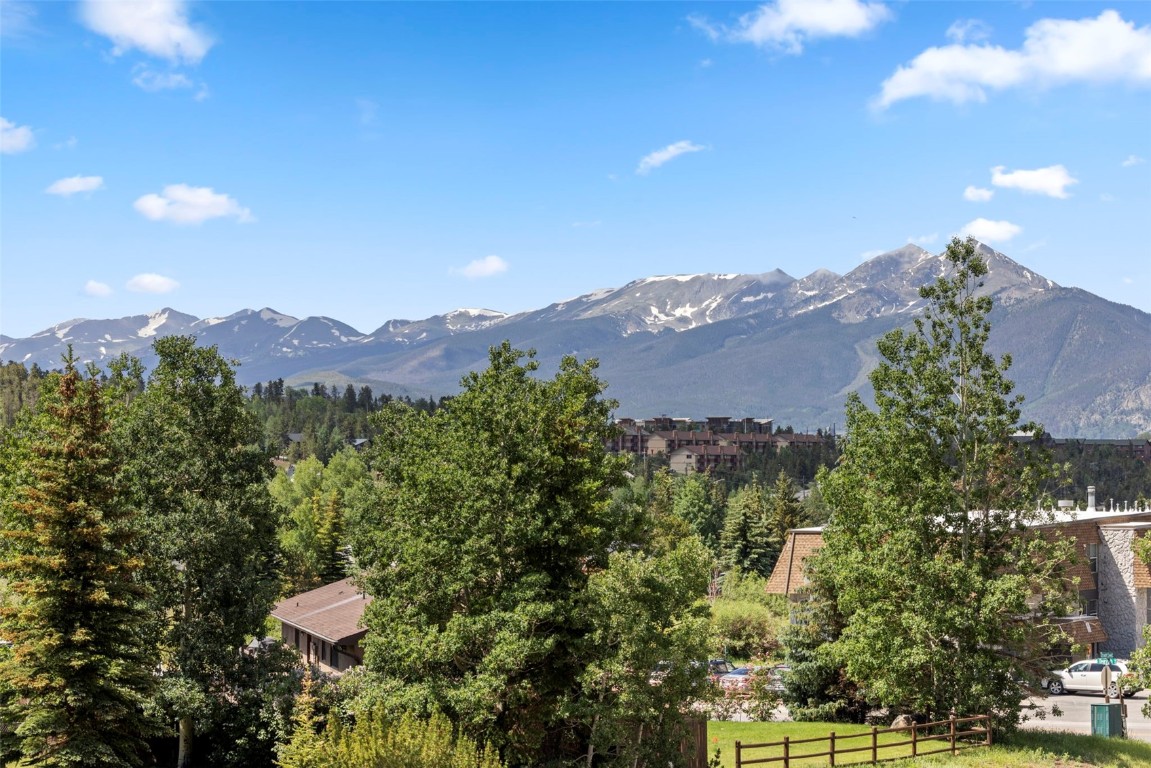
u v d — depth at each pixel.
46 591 29.36
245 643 39.72
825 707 42.91
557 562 32.69
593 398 36.69
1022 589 33.19
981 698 34.25
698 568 27.17
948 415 35.88
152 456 38.28
